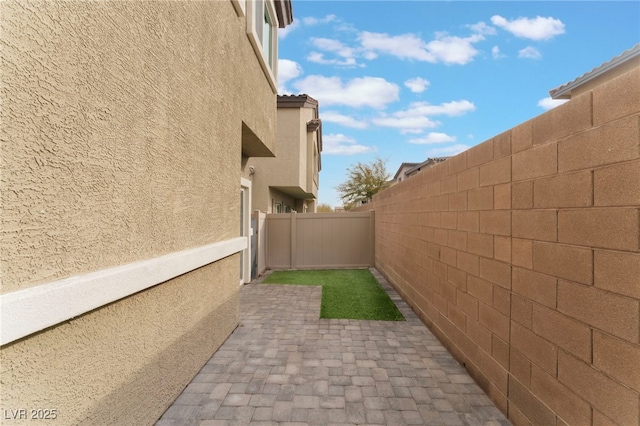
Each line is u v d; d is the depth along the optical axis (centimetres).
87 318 186
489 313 301
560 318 209
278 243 1084
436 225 450
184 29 305
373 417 269
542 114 230
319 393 305
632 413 157
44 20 155
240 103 488
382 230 920
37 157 154
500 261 283
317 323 507
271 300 648
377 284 806
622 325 164
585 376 187
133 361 230
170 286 284
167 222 278
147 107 245
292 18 845
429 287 479
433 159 2367
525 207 249
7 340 135
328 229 1091
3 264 138
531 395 237
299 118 1200
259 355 388
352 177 3103
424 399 296
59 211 167
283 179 1182
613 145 171
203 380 328
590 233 186
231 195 454
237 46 470
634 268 158
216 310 400
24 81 146
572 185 200
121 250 217
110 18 202
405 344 424
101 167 197
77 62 176
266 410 277
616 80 170
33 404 152
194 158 331
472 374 335
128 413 224
